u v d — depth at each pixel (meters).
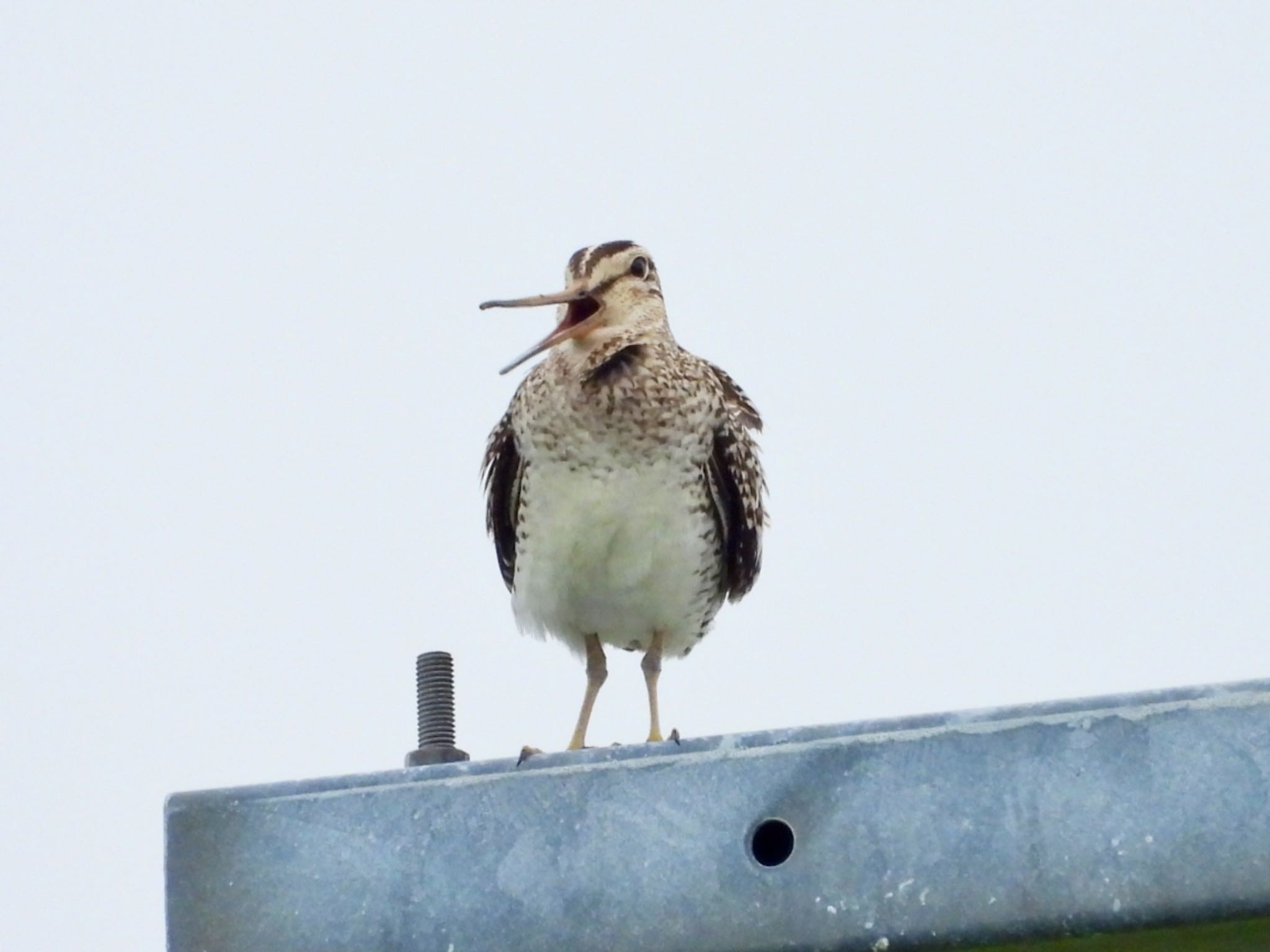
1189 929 11.55
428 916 12.12
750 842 11.90
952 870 11.63
